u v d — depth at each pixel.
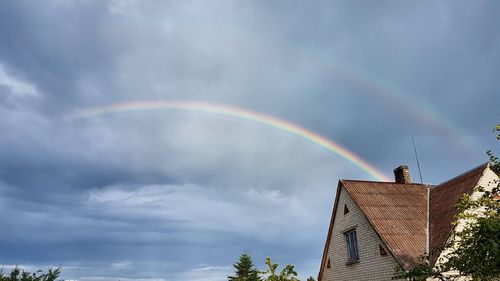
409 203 19.94
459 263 7.62
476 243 7.26
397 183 21.84
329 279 21.44
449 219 16.69
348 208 20.53
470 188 17.09
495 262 6.86
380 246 17.33
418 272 8.47
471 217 8.63
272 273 10.72
